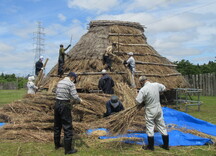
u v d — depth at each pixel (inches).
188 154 194.7
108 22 593.3
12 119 282.0
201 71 1039.0
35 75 499.5
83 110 298.4
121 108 264.2
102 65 471.5
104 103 310.7
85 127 263.6
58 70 479.2
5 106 316.5
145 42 590.6
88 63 480.1
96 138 238.4
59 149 210.7
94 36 557.6
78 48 541.0
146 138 234.8
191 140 228.5
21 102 317.4
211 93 753.6
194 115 398.6
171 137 236.4
